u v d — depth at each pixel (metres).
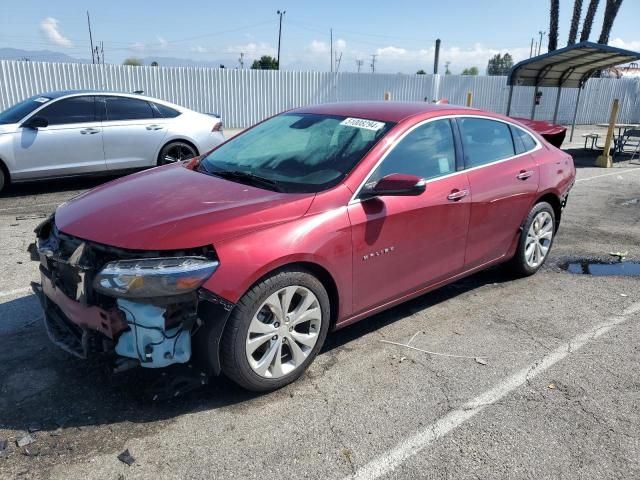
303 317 3.20
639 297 4.84
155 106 9.07
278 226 3.03
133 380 3.23
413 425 2.92
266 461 2.62
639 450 2.77
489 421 2.97
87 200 3.45
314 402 3.11
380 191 3.36
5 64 18.23
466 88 25.59
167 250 2.77
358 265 3.42
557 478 2.56
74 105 8.31
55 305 3.32
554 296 4.82
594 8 24.78
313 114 4.32
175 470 2.54
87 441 2.71
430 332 4.04
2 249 5.59
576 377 3.45
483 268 4.61
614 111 12.71
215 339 2.86
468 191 4.12
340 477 2.53
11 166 7.83
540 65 15.09
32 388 3.14
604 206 8.57
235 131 21.00
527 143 4.99
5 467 2.51
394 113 4.02
